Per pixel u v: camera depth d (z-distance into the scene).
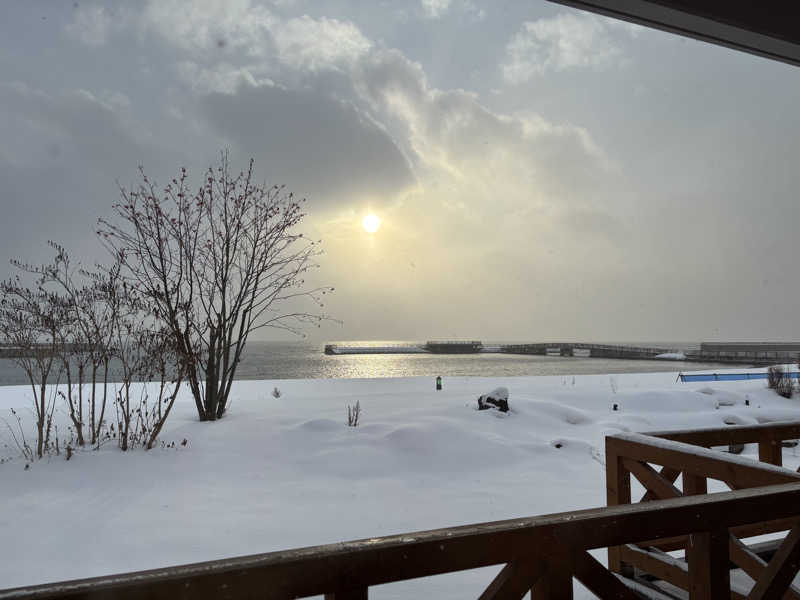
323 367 64.44
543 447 8.26
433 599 3.46
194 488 6.10
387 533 4.79
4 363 35.91
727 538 2.08
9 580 3.79
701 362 61.88
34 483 6.12
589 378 24.55
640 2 2.74
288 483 6.39
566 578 1.80
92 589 1.28
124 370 7.89
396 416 9.94
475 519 5.21
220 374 10.44
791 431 4.14
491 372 41.84
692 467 3.19
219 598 1.38
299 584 1.46
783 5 2.99
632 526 1.90
